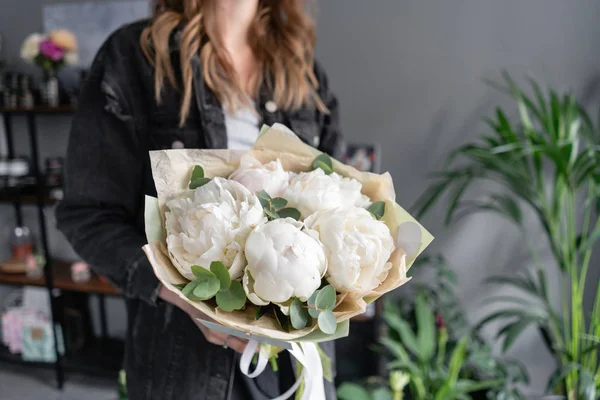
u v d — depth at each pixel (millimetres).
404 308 1995
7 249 2654
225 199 603
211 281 572
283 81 958
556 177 1568
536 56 1839
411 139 2018
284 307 578
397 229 655
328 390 950
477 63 1896
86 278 2305
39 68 2355
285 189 652
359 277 598
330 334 583
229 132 902
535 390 2094
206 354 834
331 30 2025
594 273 1918
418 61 1950
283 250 563
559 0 1781
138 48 863
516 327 1546
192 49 863
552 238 1599
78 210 816
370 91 2023
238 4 915
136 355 871
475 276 2055
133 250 774
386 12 1945
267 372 901
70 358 2383
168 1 934
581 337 1549
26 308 2471
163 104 864
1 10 2348
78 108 841
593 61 1793
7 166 2297
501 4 1832
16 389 2305
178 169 668
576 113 1565
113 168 834
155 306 788
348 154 2031
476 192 1985
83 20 2229
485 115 1921
